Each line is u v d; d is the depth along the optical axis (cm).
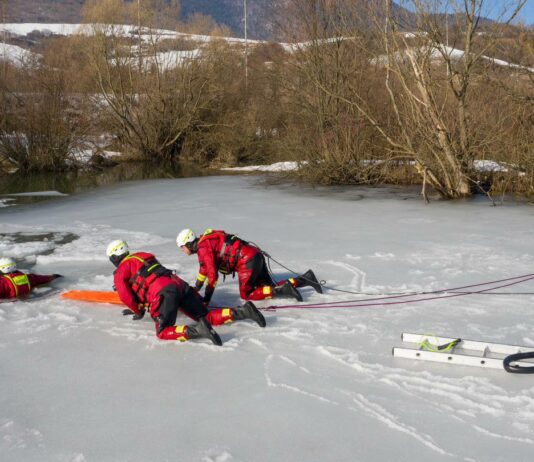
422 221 1206
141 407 450
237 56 3139
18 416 440
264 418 430
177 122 2927
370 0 1591
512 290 726
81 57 2983
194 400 460
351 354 537
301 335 586
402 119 1758
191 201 1546
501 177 1645
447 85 1490
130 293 585
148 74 2975
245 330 601
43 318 647
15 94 2484
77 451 393
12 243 1050
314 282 713
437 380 485
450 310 657
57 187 1988
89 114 2803
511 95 1543
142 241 1045
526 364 518
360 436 406
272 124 2794
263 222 1218
